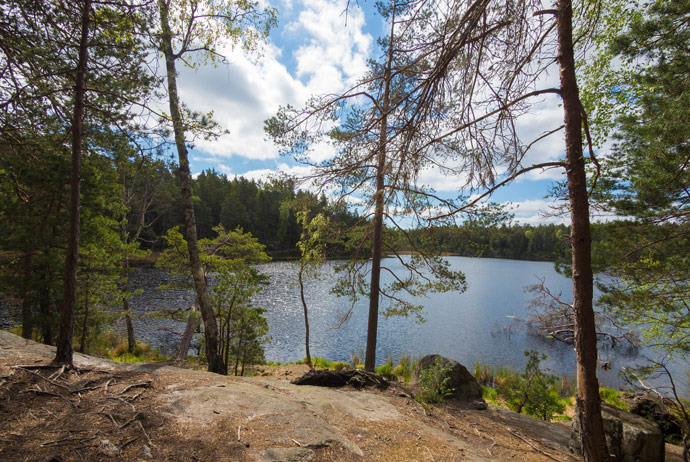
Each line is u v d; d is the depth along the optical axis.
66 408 3.34
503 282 50.03
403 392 6.65
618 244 6.82
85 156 7.59
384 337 22.41
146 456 2.72
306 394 5.22
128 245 12.66
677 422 7.41
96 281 11.24
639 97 6.13
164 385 4.31
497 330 24.31
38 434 2.81
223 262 13.52
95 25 5.01
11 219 9.16
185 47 7.11
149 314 13.55
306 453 3.09
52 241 9.78
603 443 3.15
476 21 2.34
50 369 4.08
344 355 18.56
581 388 3.30
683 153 5.14
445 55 2.51
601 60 6.54
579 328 3.31
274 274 45.91
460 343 21.31
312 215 12.02
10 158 7.51
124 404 3.59
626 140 6.41
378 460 3.36
